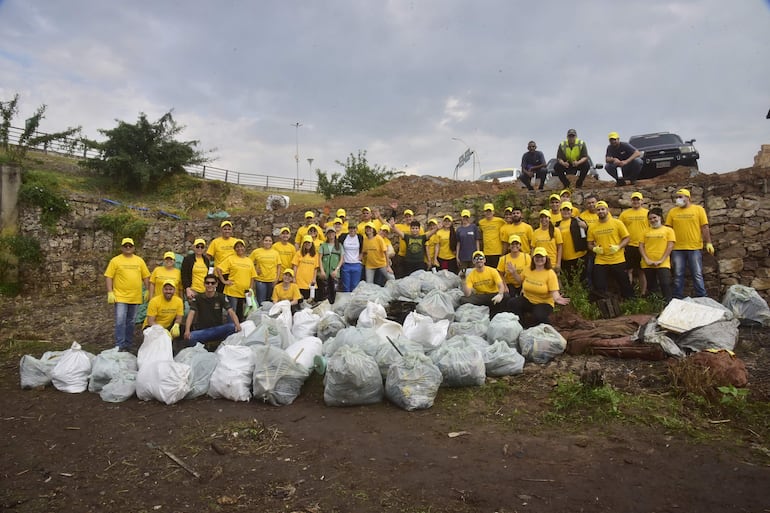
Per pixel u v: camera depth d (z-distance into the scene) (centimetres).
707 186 838
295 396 500
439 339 578
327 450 376
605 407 426
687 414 409
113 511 299
